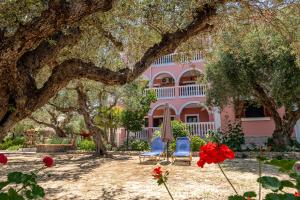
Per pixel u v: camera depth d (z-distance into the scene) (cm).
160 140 1658
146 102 2238
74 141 2494
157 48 682
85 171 1232
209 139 1964
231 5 871
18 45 457
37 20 456
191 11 780
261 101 1788
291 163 250
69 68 565
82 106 1881
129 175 1102
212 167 1275
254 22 934
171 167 1296
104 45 1002
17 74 500
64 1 460
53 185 933
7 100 505
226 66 1639
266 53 1491
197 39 1012
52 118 2581
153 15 870
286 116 1792
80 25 657
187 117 2684
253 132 2206
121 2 805
